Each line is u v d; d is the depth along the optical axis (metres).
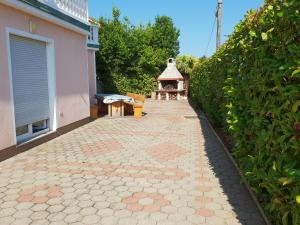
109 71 19.55
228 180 5.18
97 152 6.99
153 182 5.07
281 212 3.03
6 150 6.39
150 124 11.22
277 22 3.22
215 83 9.23
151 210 4.05
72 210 4.03
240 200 4.37
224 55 7.29
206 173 5.55
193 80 20.67
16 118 6.98
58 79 8.85
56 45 8.73
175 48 42.25
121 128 10.28
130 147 7.50
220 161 6.32
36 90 7.84
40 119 8.08
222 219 3.81
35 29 7.52
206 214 3.94
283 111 3.00
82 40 10.70
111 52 18.89
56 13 8.36
